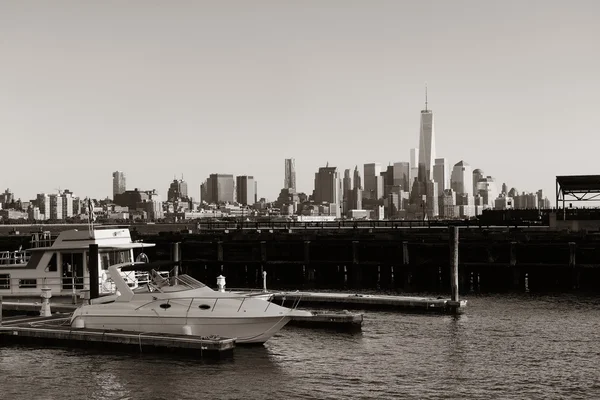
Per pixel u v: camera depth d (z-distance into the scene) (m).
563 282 56.09
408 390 25.72
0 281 41.97
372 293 51.84
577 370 28.28
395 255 62.78
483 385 26.30
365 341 33.34
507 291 51.56
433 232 71.19
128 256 42.44
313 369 28.50
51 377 27.67
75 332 32.00
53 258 41.12
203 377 27.39
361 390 25.75
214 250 67.31
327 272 64.25
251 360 29.75
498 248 57.62
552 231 59.41
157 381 26.95
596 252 55.28
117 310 32.75
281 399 24.84
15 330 32.94
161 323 32.09
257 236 66.00
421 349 31.83
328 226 94.12
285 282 61.03
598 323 37.72
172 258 61.72
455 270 41.31
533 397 24.91
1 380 27.38
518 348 31.97
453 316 39.69
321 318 36.12
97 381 27.09
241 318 31.30
